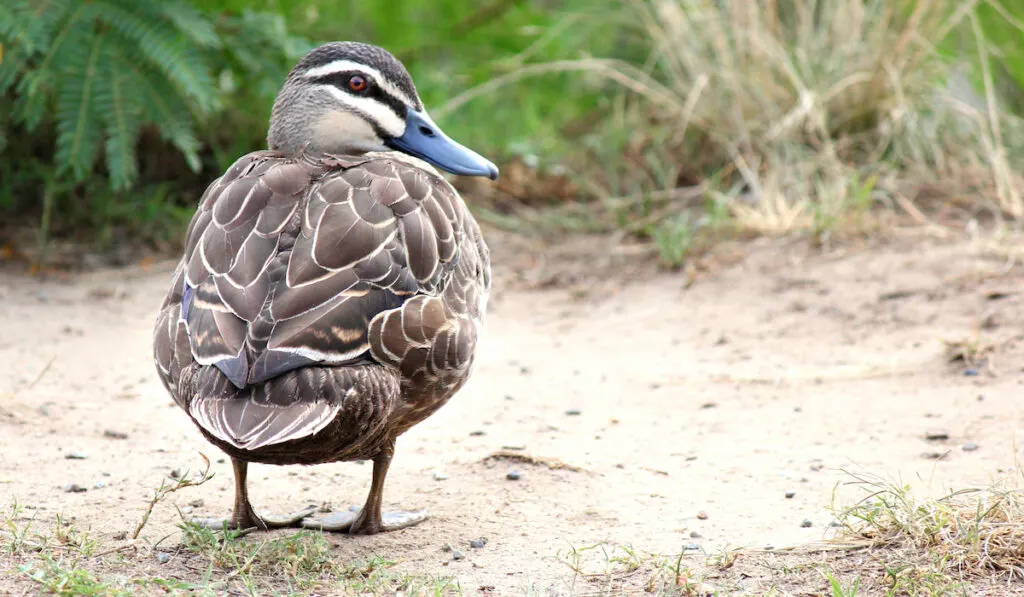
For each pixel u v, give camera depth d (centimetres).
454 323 701
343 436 647
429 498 823
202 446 926
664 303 1302
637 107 1772
